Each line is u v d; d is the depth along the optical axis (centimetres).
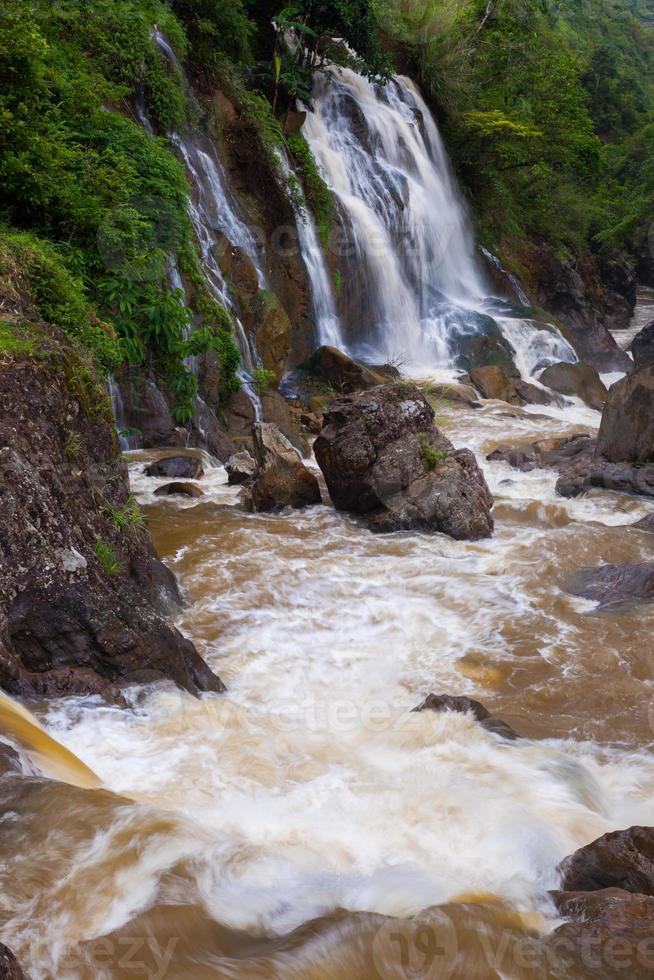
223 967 341
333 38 2516
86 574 643
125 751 546
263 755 557
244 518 1022
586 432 1562
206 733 579
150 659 636
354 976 349
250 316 1647
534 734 626
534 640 763
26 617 606
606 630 781
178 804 489
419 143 2630
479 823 491
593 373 2038
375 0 2728
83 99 1362
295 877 414
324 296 1975
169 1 1873
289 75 2097
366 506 1033
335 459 1026
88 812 420
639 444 1216
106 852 397
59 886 378
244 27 2025
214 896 383
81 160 1290
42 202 1154
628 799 552
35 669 608
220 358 1441
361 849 461
